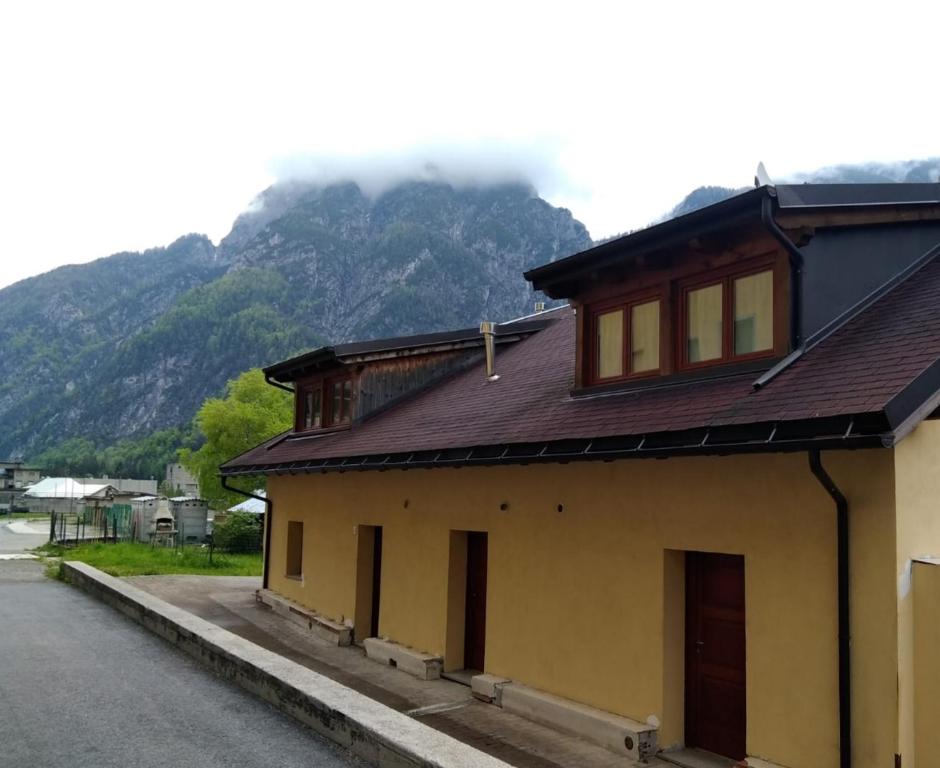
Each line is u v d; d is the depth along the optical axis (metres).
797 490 6.11
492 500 9.62
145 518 33.00
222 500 46.47
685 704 7.23
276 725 6.15
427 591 10.82
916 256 8.21
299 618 14.16
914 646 5.41
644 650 7.33
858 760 5.49
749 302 7.64
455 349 15.55
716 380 7.66
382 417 13.88
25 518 67.94
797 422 5.55
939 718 5.21
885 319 7.07
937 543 5.71
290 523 15.94
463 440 9.46
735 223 7.33
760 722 6.22
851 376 6.01
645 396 8.16
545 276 9.72
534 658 8.70
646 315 8.81
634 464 7.62
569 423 8.23
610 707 7.64
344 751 5.50
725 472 6.71
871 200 7.75
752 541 6.43
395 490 11.82
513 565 9.16
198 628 8.97
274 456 15.16
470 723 8.18
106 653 9.02
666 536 7.21
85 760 5.39
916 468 5.62
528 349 14.09
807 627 5.95
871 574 5.54
